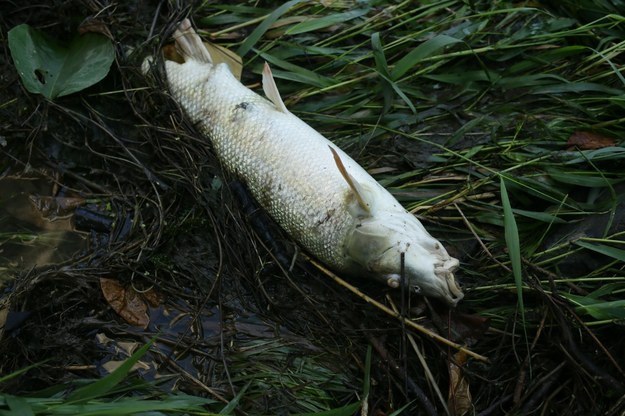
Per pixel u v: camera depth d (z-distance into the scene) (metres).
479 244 1.47
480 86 1.59
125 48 1.58
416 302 1.41
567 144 1.53
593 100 1.56
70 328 1.39
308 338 1.41
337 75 1.61
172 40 1.58
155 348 1.39
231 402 1.29
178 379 1.36
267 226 1.47
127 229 1.49
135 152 1.53
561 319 1.37
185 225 1.48
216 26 1.64
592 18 1.63
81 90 1.56
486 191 1.50
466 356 1.38
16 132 1.53
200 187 1.48
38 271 1.43
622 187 1.47
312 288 1.45
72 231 1.49
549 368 1.38
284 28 1.63
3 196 1.50
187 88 1.53
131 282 1.44
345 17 1.62
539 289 1.38
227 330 1.41
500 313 1.41
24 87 1.55
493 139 1.53
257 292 1.44
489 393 1.37
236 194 1.48
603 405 1.34
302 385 1.36
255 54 1.62
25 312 1.39
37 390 1.35
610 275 1.42
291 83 1.60
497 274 1.44
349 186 1.42
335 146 1.46
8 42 1.54
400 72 1.56
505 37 1.63
